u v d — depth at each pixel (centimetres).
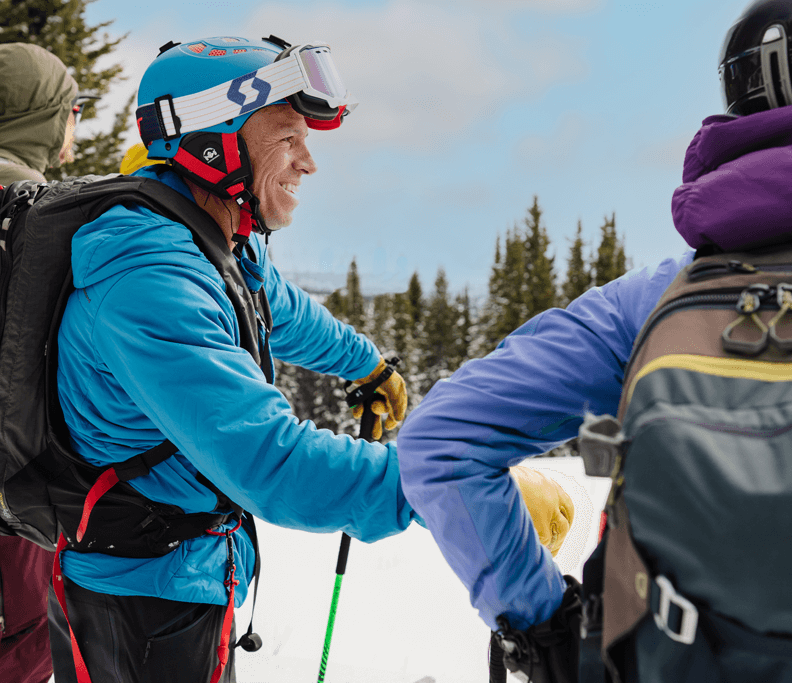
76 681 160
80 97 239
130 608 147
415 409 112
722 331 78
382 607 340
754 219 81
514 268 4897
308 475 126
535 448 105
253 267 167
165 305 130
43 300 141
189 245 140
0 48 218
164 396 128
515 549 101
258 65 154
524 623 103
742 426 69
